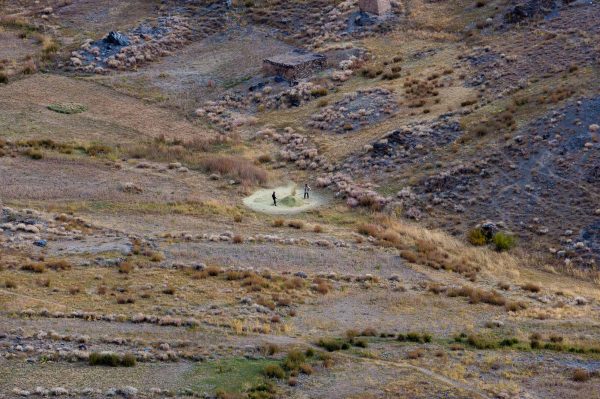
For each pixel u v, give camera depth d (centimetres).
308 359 13925
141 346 13912
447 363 14162
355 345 14800
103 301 15962
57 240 19550
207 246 19900
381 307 17150
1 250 18425
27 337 13825
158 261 18662
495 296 17988
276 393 12538
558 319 16950
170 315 15500
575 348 15138
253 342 14538
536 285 18950
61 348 13525
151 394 12294
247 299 16662
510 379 13688
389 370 13700
